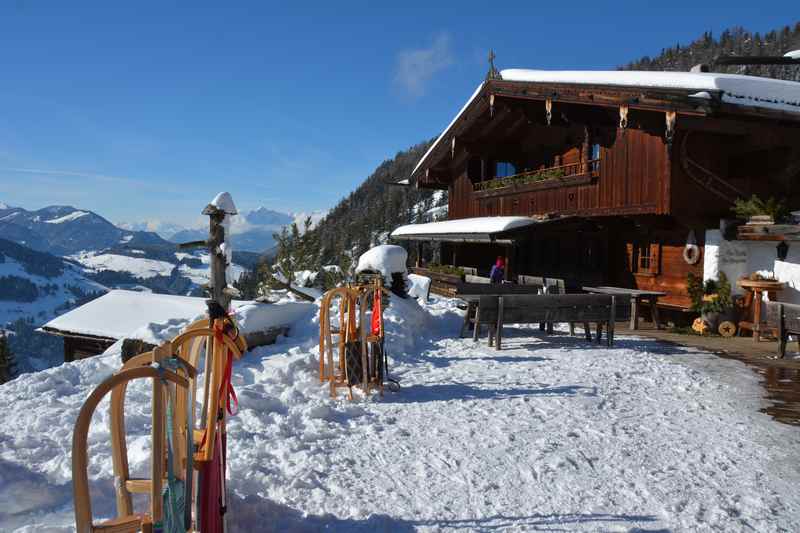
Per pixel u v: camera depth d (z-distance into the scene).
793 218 10.71
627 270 15.62
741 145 12.26
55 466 3.87
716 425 5.56
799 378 7.59
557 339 10.49
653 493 3.98
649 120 11.78
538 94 14.58
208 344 3.01
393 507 3.67
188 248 7.56
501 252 22.00
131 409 5.29
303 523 3.39
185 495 2.44
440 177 25.50
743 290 11.92
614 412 5.93
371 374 6.45
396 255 11.42
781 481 4.23
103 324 12.63
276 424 5.11
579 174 15.66
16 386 6.05
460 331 10.58
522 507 3.72
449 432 5.18
